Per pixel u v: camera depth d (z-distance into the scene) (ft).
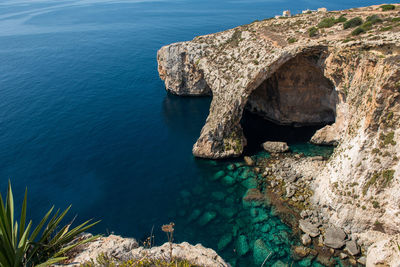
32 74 256.73
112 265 35.99
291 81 153.17
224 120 139.64
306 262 83.56
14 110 186.60
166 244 43.78
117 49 346.95
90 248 41.55
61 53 331.57
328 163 105.81
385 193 82.28
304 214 99.09
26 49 353.51
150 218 103.19
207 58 184.85
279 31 168.96
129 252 40.55
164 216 103.96
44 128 165.78
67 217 103.71
